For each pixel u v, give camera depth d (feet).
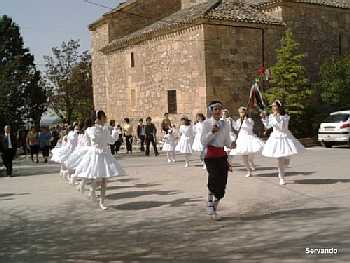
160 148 91.04
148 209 30.91
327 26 97.04
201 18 80.38
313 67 94.79
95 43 119.75
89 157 31.81
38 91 142.10
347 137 75.20
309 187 35.81
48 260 20.79
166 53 90.63
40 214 30.89
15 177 54.34
